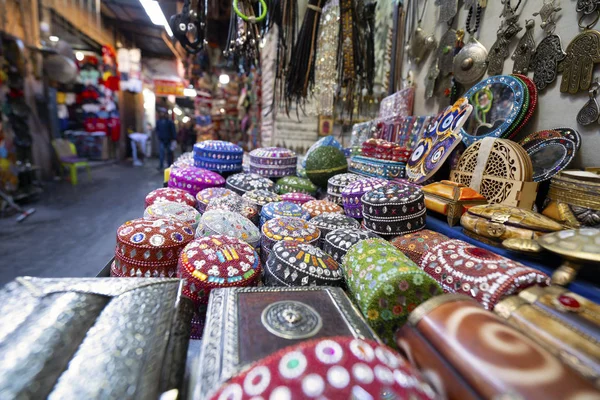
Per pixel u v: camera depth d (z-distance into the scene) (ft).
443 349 1.73
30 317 2.09
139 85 29.58
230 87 26.27
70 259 8.61
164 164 30.25
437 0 7.06
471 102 5.73
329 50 8.87
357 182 5.54
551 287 2.41
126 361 1.82
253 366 1.66
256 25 8.51
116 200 15.51
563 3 4.63
